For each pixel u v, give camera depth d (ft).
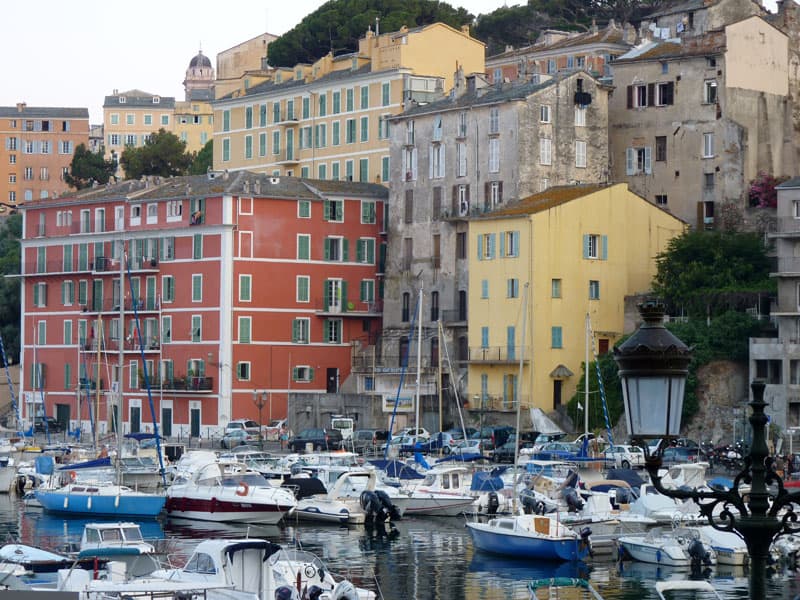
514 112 434.30
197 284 461.37
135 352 474.90
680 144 443.32
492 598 191.21
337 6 612.70
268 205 460.96
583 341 406.62
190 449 398.21
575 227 406.82
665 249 418.92
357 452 380.58
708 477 308.40
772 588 194.08
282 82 561.84
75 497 280.31
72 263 499.51
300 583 168.45
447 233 447.42
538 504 253.24
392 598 191.31
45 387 507.71
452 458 324.19
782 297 359.66
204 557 167.53
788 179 428.15
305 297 465.47
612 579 205.87
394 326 461.37
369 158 518.78
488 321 411.54
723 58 435.12
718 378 362.53
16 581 171.53
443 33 523.70
